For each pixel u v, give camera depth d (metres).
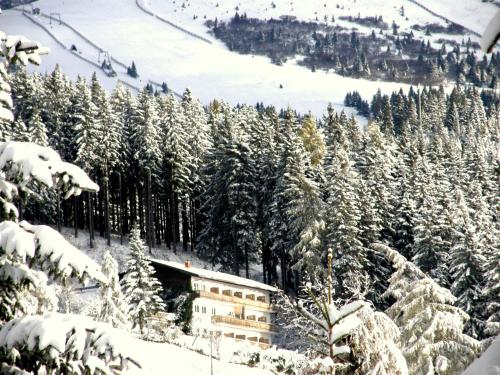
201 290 90.50
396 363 19.62
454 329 29.70
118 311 70.19
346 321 15.53
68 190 11.66
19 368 11.16
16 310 12.05
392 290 31.45
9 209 11.52
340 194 95.56
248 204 118.50
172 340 72.81
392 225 109.50
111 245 123.12
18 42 12.14
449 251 82.69
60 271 11.20
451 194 121.88
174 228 129.25
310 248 94.25
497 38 4.11
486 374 4.01
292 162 104.75
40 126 119.00
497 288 66.25
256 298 98.12
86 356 10.66
